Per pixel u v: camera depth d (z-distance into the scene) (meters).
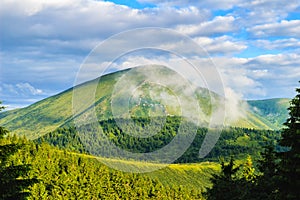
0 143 21.58
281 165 26.98
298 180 26.48
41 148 139.38
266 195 32.44
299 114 27.02
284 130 27.17
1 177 20.34
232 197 33.56
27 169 21.19
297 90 27.42
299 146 26.62
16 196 20.55
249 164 55.22
